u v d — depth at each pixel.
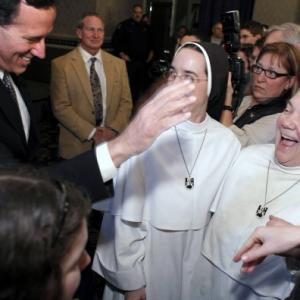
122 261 1.06
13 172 0.42
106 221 1.15
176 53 1.07
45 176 0.44
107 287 1.21
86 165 0.84
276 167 1.02
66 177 0.82
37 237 0.36
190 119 1.07
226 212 1.06
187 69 1.01
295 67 1.50
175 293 1.14
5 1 0.94
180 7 6.36
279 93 1.56
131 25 5.70
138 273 1.07
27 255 0.35
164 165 1.06
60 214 0.39
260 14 4.84
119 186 1.05
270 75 1.52
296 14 4.63
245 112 1.67
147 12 6.80
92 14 2.58
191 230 1.09
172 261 1.11
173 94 0.77
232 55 1.64
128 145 0.83
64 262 0.41
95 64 2.60
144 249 1.11
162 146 1.06
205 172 1.09
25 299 0.36
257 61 1.60
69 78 2.49
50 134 4.06
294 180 0.99
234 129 1.48
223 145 1.13
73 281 0.44
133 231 1.08
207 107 1.19
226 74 1.16
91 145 2.56
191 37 2.50
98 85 2.59
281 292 0.96
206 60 1.03
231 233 1.02
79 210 0.42
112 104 2.66
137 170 1.04
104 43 6.39
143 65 5.78
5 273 0.34
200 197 1.09
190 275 1.12
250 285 0.98
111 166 0.84
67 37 6.41
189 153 1.08
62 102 2.50
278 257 0.96
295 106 0.95
